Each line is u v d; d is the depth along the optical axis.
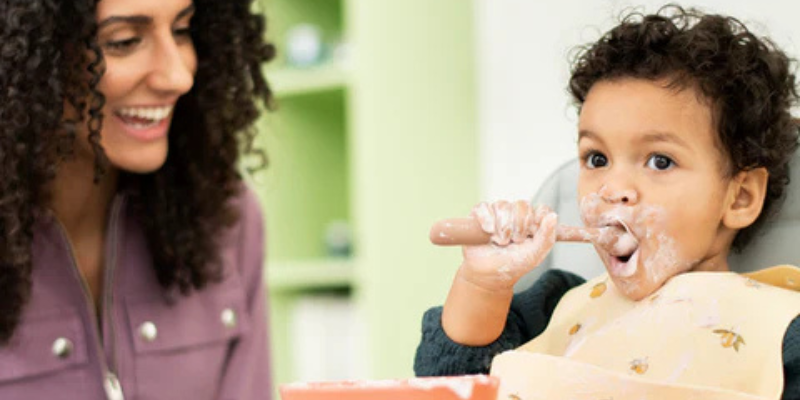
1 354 1.20
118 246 1.30
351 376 2.21
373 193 2.01
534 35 1.94
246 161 1.61
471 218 0.80
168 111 1.20
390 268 2.04
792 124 0.92
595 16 1.83
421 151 2.09
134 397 1.29
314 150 2.34
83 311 1.26
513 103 1.98
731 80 0.86
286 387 0.61
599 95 0.88
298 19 2.33
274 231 2.23
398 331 2.06
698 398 0.71
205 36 1.30
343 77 2.07
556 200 1.07
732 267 0.95
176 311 1.33
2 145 1.12
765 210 0.93
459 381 0.59
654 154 0.85
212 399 1.38
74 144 1.19
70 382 1.25
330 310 2.24
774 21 1.56
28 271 1.17
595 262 1.05
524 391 0.77
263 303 1.48
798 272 0.82
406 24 2.08
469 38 2.14
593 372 0.75
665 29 0.88
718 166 0.86
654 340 0.82
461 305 0.84
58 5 1.10
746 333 0.79
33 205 1.17
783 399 0.77
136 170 1.20
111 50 1.13
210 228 1.35
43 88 1.12
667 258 0.85
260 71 1.39
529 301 0.97
